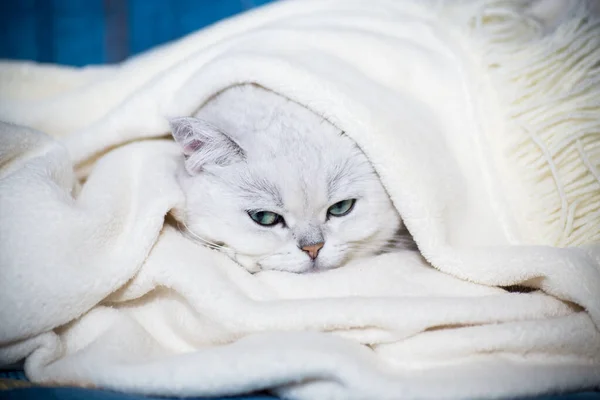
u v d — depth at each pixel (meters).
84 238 0.37
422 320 0.36
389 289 0.39
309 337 0.35
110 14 0.71
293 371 0.33
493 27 0.47
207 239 0.44
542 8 0.51
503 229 0.42
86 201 0.39
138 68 0.49
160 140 0.46
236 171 0.43
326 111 0.41
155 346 0.38
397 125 0.41
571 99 0.43
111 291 0.37
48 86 0.53
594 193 0.42
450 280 0.39
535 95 0.44
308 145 0.42
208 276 0.37
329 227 0.44
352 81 0.42
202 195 0.43
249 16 0.50
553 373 0.34
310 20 0.48
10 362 0.36
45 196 0.37
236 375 0.33
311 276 0.40
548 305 0.38
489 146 0.43
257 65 0.42
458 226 0.42
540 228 0.43
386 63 0.45
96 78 0.53
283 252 0.43
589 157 0.42
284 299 0.38
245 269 0.41
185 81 0.45
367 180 0.43
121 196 0.40
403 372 0.35
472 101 0.44
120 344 0.36
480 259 0.39
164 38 0.72
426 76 0.45
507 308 0.37
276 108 0.44
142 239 0.38
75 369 0.35
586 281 0.37
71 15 0.72
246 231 0.43
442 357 0.36
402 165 0.40
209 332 0.37
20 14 0.71
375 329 0.36
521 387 0.34
